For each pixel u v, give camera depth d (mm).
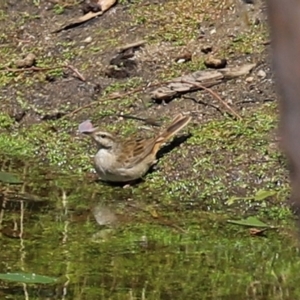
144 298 8469
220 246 9953
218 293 8609
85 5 16453
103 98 14203
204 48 14695
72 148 13242
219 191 11531
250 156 12055
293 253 9672
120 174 11938
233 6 15391
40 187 12102
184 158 12227
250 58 14297
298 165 2525
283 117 2539
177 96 13742
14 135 13859
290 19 2490
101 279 8977
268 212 10969
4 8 17125
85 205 11422
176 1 16047
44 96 14594
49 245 10000
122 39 15469
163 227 10586
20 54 15844
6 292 8625
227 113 13172
